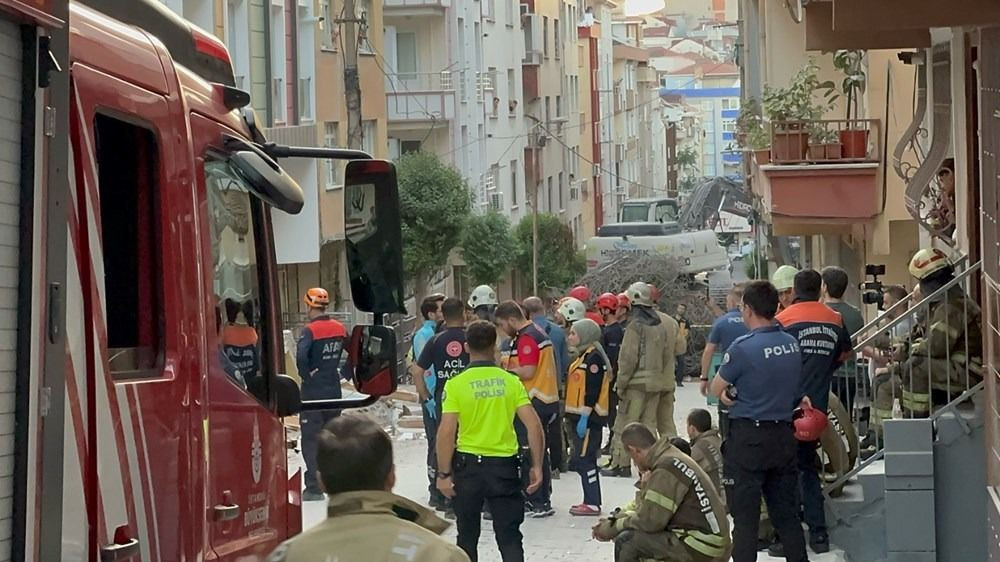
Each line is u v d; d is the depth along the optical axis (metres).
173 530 4.54
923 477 10.60
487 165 59.72
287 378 5.93
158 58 4.79
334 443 4.29
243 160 5.22
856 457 12.12
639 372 16.19
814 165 19.89
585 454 14.27
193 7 30.11
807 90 20.52
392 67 53.25
